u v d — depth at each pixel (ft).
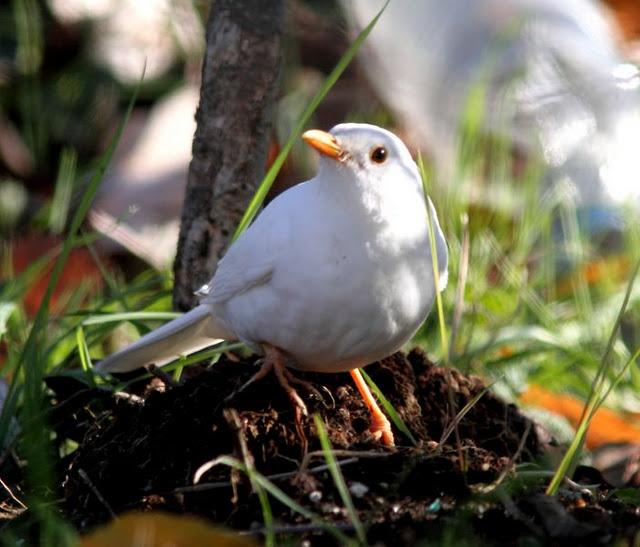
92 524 24.17
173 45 57.98
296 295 24.23
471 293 38.06
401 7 50.96
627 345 38.73
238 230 27.55
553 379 35.40
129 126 53.52
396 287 24.23
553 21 49.60
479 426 27.63
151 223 47.32
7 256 43.24
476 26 49.83
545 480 25.14
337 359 25.02
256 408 25.25
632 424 32.58
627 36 57.00
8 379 33.65
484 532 22.86
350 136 23.95
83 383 29.53
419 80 50.03
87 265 44.11
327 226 24.00
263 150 30.55
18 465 28.32
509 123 47.19
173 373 31.07
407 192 24.39
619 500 24.76
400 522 22.90
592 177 46.44
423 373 27.99
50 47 57.21
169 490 24.54
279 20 29.81
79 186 49.19
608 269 42.06
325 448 22.68
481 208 43.42
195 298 30.96
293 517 23.26
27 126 54.70
